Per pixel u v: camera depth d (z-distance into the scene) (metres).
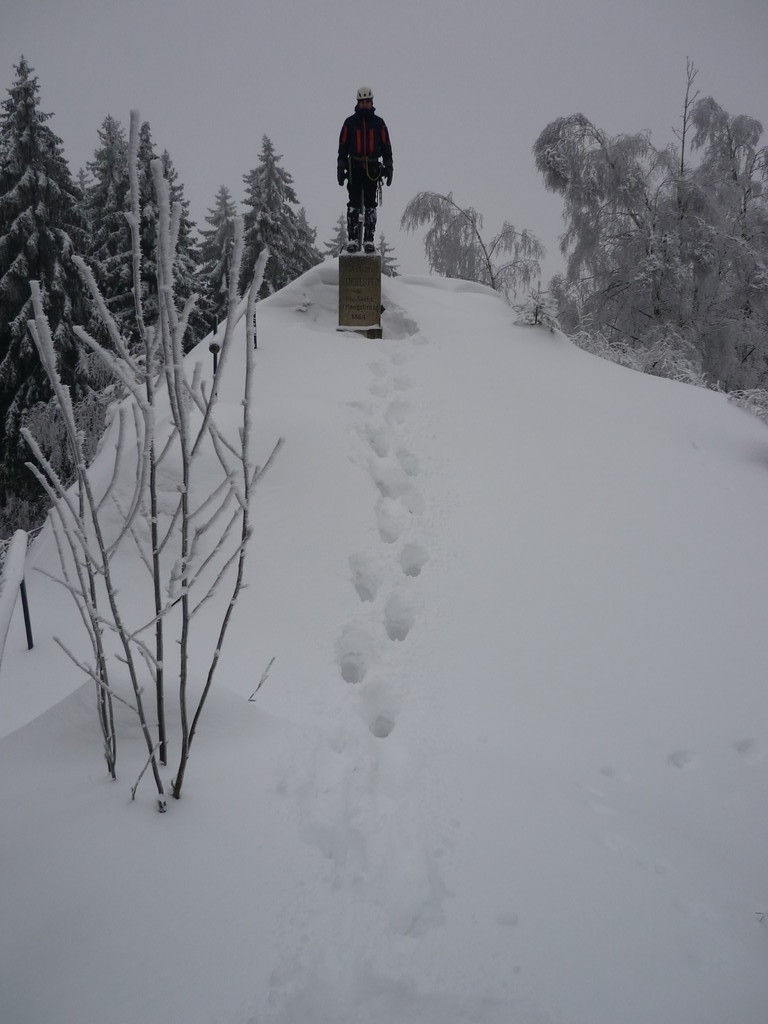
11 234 14.59
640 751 2.95
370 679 3.30
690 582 4.23
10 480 14.63
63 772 1.82
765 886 2.14
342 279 7.86
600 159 12.43
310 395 5.89
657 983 1.52
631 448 5.88
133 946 1.33
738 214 13.49
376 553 4.26
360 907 1.60
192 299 1.44
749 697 3.34
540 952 1.55
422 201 13.94
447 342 7.64
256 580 3.91
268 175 20.58
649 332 11.93
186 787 1.79
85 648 3.31
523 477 5.19
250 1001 1.27
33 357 14.37
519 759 2.78
